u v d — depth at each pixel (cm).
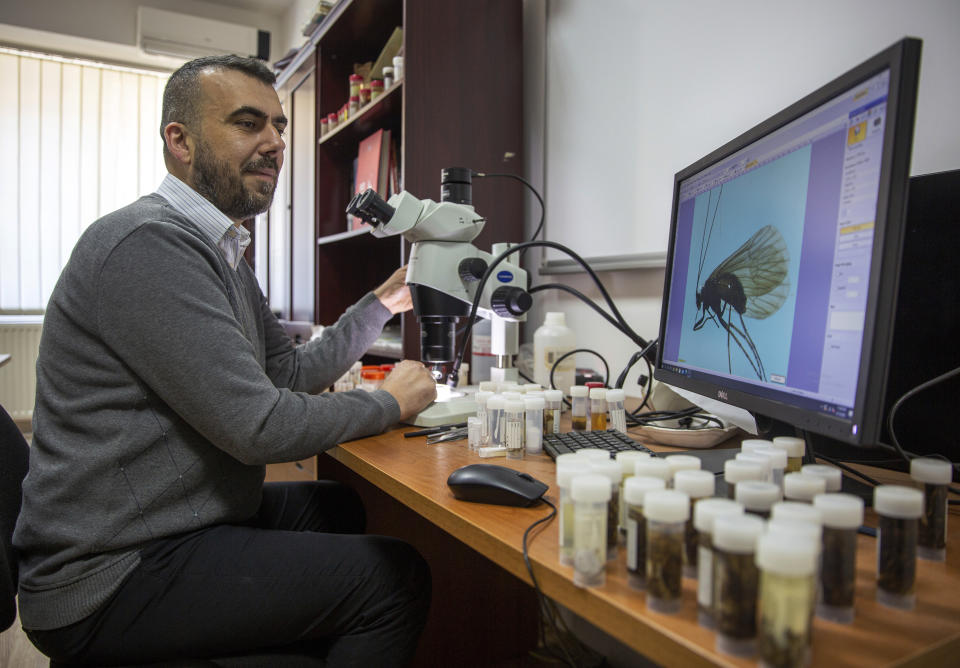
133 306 86
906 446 88
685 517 49
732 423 105
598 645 162
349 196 256
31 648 168
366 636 91
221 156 111
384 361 245
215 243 111
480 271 129
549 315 152
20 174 399
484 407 107
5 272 397
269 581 89
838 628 48
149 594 87
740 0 135
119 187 423
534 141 195
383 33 235
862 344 59
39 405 94
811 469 63
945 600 53
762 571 42
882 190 58
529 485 76
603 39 169
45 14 375
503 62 191
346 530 133
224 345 88
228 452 91
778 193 77
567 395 146
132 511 88
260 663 89
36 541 88
